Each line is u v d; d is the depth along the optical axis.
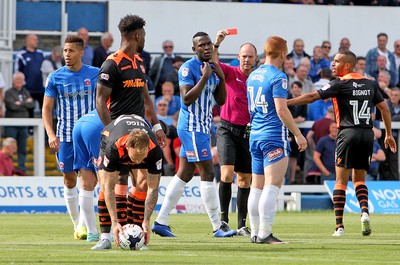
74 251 25.06
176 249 25.70
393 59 62.50
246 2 66.06
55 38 63.28
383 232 34.09
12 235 32.41
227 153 32.94
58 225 38.47
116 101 26.72
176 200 32.12
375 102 32.31
